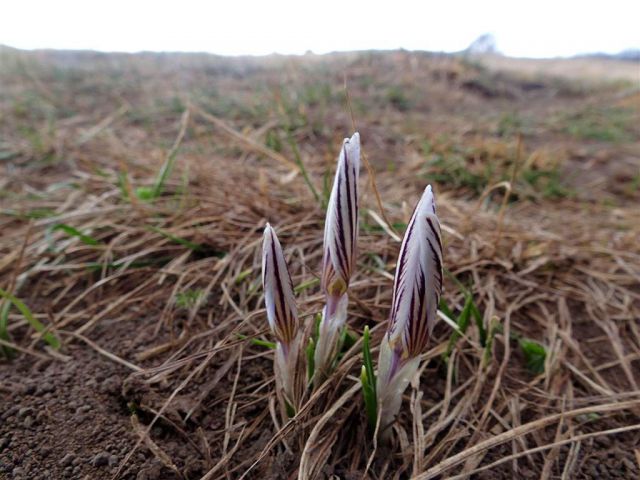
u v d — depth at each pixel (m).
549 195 0.27
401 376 0.09
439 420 0.11
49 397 0.11
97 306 0.15
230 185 0.20
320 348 0.10
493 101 0.52
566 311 0.15
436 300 0.08
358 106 0.40
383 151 0.31
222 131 0.31
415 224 0.08
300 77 0.48
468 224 0.19
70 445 0.10
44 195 0.21
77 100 0.38
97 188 0.21
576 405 0.12
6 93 0.37
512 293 0.16
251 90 0.43
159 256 0.17
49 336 0.13
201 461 0.10
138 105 0.37
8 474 0.09
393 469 0.10
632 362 0.14
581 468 0.10
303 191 0.20
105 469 0.09
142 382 0.11
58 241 0.17
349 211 0.09
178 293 0.15
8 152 0.26
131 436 0.10
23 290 0.15
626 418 0.12
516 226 0.20
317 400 0.10
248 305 0.14
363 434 0.10
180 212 0.18
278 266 0.09
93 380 0.12
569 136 0.39
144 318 0.14
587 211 0.25
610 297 0.16
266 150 0.21
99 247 0.16
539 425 0.10
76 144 0.27
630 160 0.34
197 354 0.11
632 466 0.10
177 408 0.11
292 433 0.10
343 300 0.10
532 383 0.12
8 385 0.11
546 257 0.17
